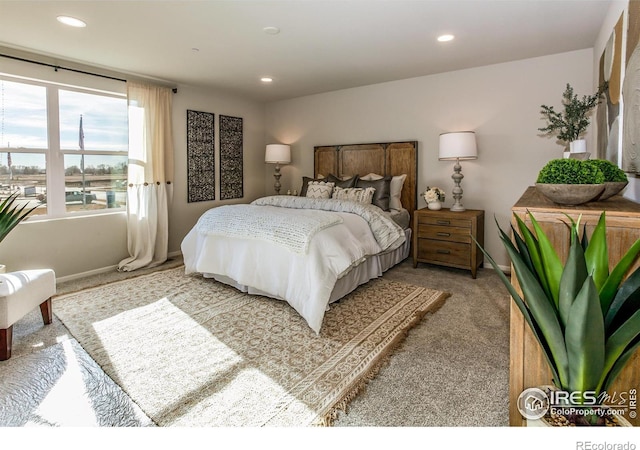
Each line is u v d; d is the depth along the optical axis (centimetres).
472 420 162
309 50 338
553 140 367
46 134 358
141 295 321
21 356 216
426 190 444
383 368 204
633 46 178
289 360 213
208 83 461
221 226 326
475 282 360
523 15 267
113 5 246
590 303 92
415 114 448
